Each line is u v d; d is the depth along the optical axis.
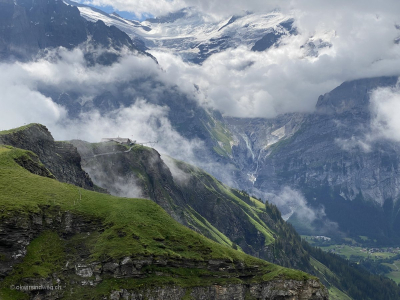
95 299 188.75
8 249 185.75
